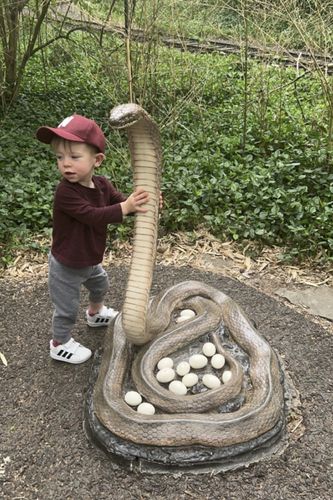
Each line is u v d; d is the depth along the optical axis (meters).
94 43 7.60
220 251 4.84
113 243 4.80
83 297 4.07
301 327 3.81
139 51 6.73
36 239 4.82
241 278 4.51
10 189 5.13
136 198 2.75
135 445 2.64
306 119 7.25
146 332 3.00
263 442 2.69
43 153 6.23
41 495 2.57
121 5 7.60
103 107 7.75
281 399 2.91
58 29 7.60
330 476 2.67
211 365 2.98
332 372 3.38
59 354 3.37
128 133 2.65
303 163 5.89
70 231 2.97
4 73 7.34
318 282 4.46
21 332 3.71
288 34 7.07
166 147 6.37
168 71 7.95
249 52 9.23
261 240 4.91
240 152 6.34
